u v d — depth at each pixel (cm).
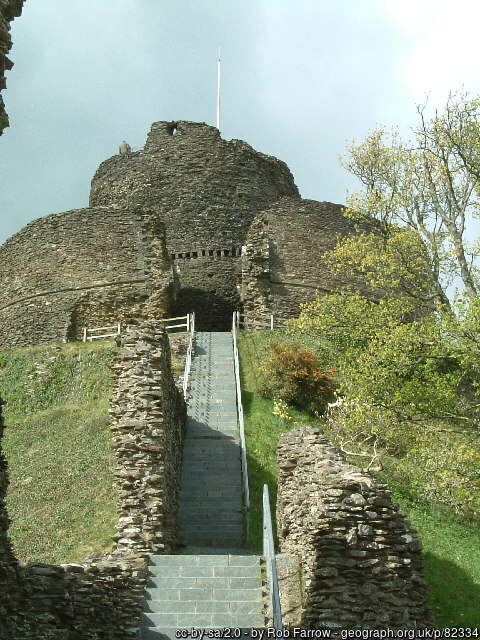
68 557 1602
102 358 2988
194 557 1303
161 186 4284
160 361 1661
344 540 1128
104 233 3631
